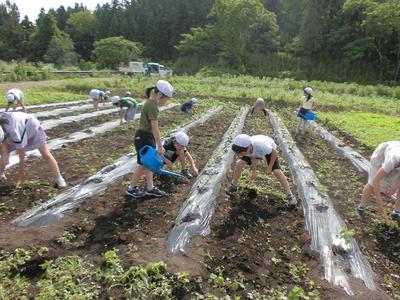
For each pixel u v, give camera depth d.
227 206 6.54
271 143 6.52
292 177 8.60
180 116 17.30
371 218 6.61
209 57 59.72
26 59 77.62
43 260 4.46
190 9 73.31
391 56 52.09
